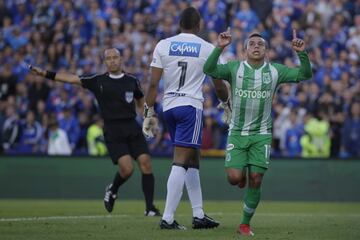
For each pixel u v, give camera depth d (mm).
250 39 28484
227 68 28531
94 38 75562
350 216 39062
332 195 59250
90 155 59594
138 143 38781
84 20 77812
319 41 74438
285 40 75188
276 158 59531
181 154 29641
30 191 59812
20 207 47625
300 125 64750
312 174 59438
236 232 28781
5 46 77000
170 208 29719
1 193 59781
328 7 77938
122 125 38250
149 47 74312
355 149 64500
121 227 30812
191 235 27688
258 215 39906
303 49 27688
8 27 78125
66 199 59469
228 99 30812
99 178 59531
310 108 66562
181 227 29922
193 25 30078
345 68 71688
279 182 59469
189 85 29703
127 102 38250
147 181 38688
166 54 29844
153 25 76688
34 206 49000
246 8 76125
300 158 59469
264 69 28266
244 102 28156
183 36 30000
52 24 78125
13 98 67688
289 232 29344
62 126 66438
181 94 29594
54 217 37219
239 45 72688
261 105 28125
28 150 66375
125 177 37812
